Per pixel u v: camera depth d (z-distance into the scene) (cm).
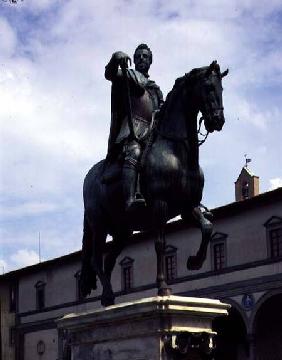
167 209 930
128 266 5531
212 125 909
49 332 6372
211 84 912
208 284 4831
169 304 862
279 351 4459
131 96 1012
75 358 998
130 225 1008
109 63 989
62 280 6322
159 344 866
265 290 4428
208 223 953
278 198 4472
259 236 4553
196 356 879
